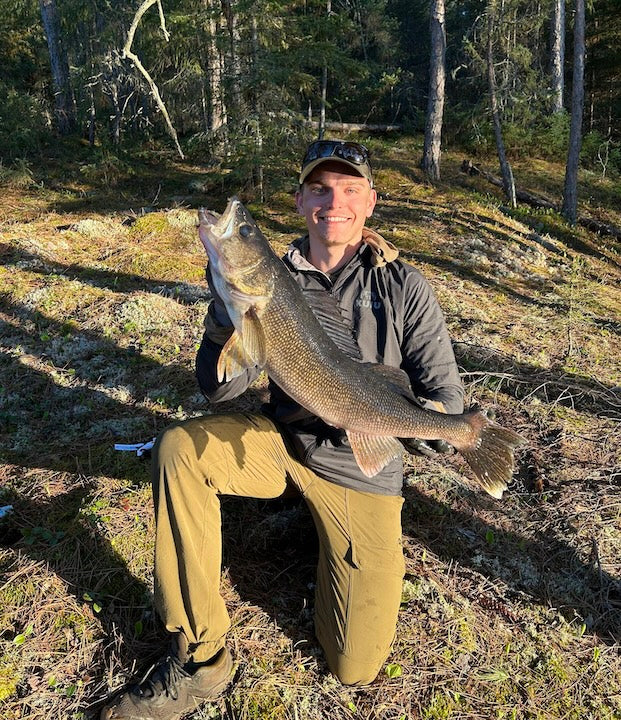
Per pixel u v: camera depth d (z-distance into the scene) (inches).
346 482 115.1
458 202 524.4
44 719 102.0
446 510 156.2
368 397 105.1
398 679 113.2
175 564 105.0
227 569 132.0
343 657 107.5
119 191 525.0
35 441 171.5
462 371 223.6
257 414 122.3
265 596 127.4
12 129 663.8
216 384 113.7
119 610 120.8
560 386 218.4
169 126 215.6
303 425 117.9
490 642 122.5
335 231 117.3
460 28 1059.3
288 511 147.9
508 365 232.5
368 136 848.3
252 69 457.7
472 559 142.1
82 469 158.7
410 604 127.6
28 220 388.5
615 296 370.3
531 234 479.2
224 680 107.1
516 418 199.9
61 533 135.9
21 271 281.0
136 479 153.9
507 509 158.9
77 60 851.4
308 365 102.5
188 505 105.7
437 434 109.0
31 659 110.7
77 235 342.6
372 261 120.0
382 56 1097.4
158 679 103.2
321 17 532.1
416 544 144.5
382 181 585.3
